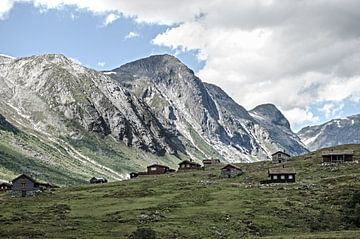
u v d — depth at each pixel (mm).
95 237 96688
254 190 160500
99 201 153625
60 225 111375
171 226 107750
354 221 115000
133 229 104938
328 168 197500
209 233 103438
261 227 111188
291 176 176125
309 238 92938
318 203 133625
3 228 108875
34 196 189250
